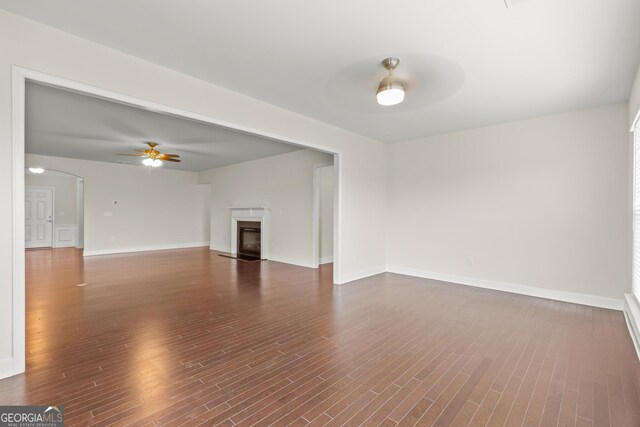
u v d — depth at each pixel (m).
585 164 3.84
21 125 2.13
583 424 1.70
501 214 4.50
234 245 8.26
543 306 3.77
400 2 1.96
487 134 4.62
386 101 2.86
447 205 5.05
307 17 2.13
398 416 1.75
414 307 3.72
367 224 5.42
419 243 5.41
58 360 2.36
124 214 8.48
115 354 2.47
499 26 2.20
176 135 5.21
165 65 2.82
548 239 4.11
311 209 6.36
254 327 3.07
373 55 2.62
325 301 3.96
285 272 5.80
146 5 2.00
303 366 2.31
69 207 9.92
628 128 3.53
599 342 2.75
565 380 2.14
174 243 9.48
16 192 2.11
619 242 3.62
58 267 6.12
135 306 3.70
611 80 3.04
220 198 8.95
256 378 2.14
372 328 3.06
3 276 2.09
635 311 2.96
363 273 5.33
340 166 4.83
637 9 1.98
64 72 2.30
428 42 2.41
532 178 4.23
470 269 4.80
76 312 3.45
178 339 2.77
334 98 3.56
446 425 1.68
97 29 2.28
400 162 5.66
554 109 3.87
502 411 1.80
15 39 2.10
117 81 2.57
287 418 1.73
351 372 2.23
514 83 3.12
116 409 1.79
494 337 2.85
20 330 2.15
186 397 1.91
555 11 2.02
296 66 2.83
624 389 2.03
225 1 1.96
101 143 5.84
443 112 4.00
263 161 7.47
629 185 3.49
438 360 2.42
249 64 2.79
